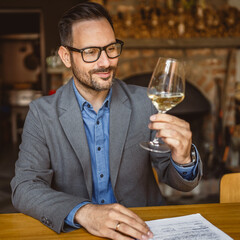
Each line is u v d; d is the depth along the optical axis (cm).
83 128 119
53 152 120
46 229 89
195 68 389
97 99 123
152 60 381
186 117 411
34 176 109
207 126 401
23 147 120
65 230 88
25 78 796
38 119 120
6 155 529
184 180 104
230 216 95
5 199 321
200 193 345
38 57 782
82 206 90
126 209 86
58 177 121
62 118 119
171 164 107
